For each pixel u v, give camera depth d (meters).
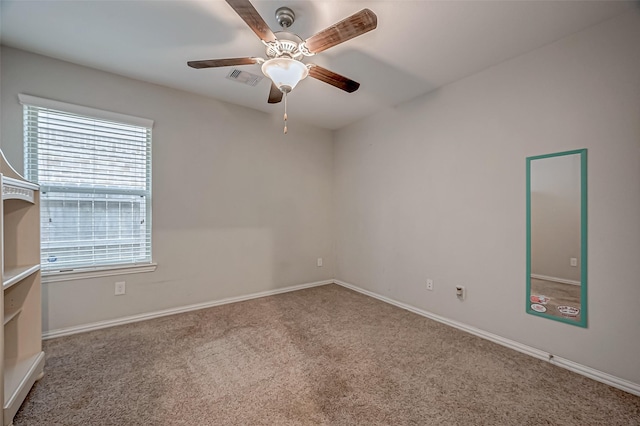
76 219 2.56
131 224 2.83
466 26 1.95
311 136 4.13
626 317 1.81
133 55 2.38
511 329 2.36
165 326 2.72
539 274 2.20
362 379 1.90
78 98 2.53
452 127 2.79
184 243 3.11
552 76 2.12
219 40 2.16
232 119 3.42
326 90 3.00
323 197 4.28
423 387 1.82
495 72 2.46
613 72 1.86
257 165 3.63
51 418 1.53
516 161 2.33
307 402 1.67
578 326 2.00
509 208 2.37
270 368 2.02
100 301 2.66
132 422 1.51
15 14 1.87
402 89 2.95
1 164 1.50
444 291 2.87
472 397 1.73
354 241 4.00
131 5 1.79
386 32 2.02
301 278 4.06
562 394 1.76
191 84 2.92
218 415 1.56
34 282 1.88
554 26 1.94
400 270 3.34
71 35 2.11
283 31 1.86
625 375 1.81
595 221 1.93
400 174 3.34
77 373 1.93
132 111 2.79
